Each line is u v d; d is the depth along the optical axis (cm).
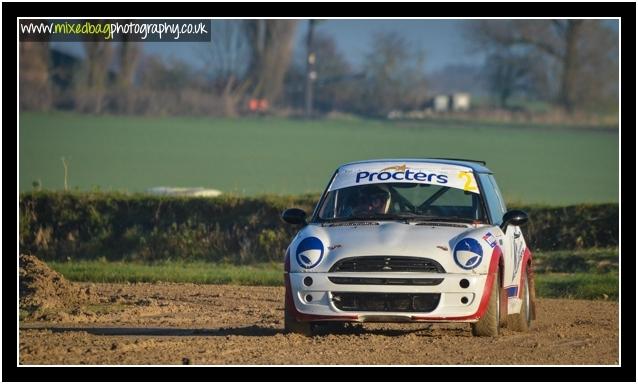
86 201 10200
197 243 9638
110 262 9469
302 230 4650
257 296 6575
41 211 10156
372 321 4350
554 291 7231
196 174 17538
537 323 5494
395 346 4297
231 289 6969
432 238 4434
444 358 4022
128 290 6806
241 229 9694
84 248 9844
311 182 15975
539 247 9350
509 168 19938
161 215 10025
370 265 4344
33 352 4075
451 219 4684
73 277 7650
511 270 4797
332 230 4566
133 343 4234
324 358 3994
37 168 18225
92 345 4291
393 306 4325
